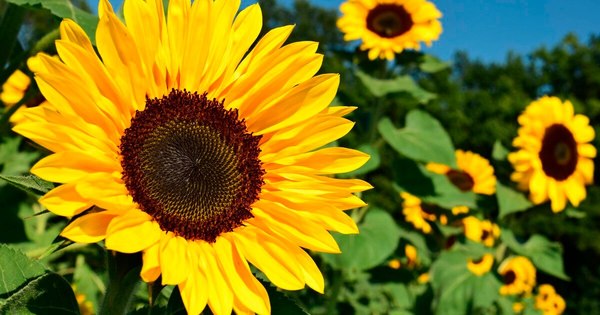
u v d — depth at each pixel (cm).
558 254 136
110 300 38
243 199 45
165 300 52
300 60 46
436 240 150
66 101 39
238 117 46
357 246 113
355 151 46
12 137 105
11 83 95
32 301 38
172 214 42
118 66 41
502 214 123
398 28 121
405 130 124
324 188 45
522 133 127
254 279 41
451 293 125
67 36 39
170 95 44
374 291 154
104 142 40
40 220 94
